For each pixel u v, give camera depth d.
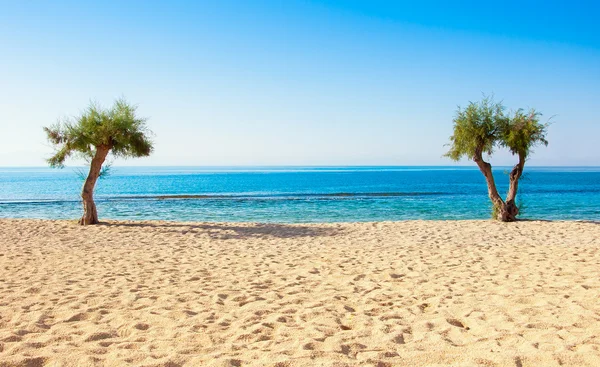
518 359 3.89
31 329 4.98
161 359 3.94
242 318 5.50
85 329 5.00
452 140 19.31
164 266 9.25
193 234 14.71
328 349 4.29
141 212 26.53
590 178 103.94
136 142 17.59
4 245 12.05
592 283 7.18
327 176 134.50
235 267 9.14
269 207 29.94
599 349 4.09
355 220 22.77
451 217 23.89
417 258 10.13
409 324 5.21
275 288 7.23
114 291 6.94
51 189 55.25
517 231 15.35
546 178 105.19
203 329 5.06
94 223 17.44
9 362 3.84
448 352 4.17
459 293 6.76
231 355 4.10
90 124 16.78
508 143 18.06
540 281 7.47
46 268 8.92
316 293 6.89
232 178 113.88
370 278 8.05
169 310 5.87
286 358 3.96
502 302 6.11
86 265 9.32
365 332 4.87
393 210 27.59
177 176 136.12
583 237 13.78
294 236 14.35
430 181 89.06
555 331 4.73
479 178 109.94
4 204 31.42
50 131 16.92
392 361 3.93
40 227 16.05
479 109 18.48
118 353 4.12
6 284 7.38
